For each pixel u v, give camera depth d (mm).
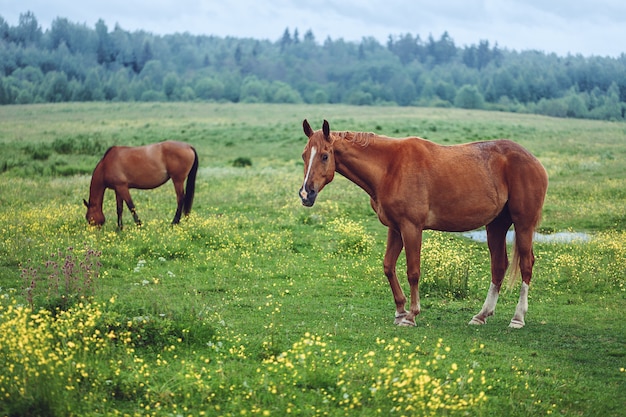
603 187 23578
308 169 9141
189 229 15227
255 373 6930
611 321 9711
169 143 16594
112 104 108875
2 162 29594
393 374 6809
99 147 37812
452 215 9289
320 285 11695
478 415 6047
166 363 7016
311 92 172500
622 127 73188
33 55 183000
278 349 7578
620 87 165125
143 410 6012
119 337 7578
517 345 8414
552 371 7395
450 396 6430
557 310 10422
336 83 191000
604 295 11414
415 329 9055
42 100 124375
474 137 47844
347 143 9297
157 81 183125
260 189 22969
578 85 174000
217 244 14406
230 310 9781
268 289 11250
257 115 84250
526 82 161375
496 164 9500
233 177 27266
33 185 23578
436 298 11164
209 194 22141
